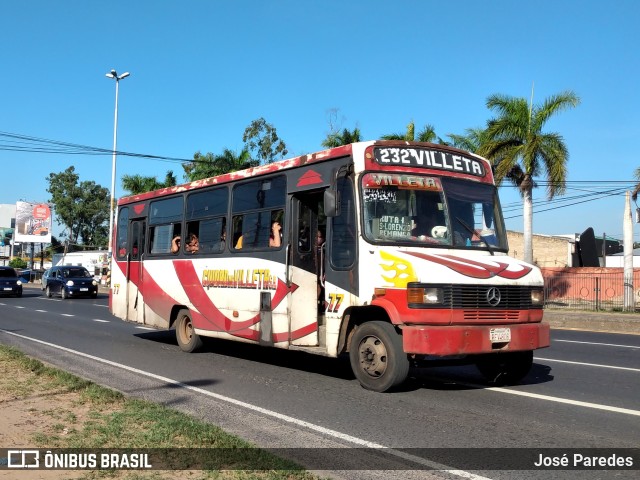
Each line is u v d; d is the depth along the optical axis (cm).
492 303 775
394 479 504
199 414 712
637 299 2742
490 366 903
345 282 838
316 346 906
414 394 820
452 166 894
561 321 2136
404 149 862
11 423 623
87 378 936
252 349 1277
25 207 6712
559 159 2442
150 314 1329
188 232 1223
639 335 1772
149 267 1339
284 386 877
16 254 10000
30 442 557
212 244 1146
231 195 1103
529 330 794
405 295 757
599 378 955
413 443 600
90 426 610
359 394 819
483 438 617
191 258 1198
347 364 1084
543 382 918
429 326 746
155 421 627
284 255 959
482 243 874
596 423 675
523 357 874
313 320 915
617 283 2809
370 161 837
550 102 2466
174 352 1235
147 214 1370
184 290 1216
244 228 1064
